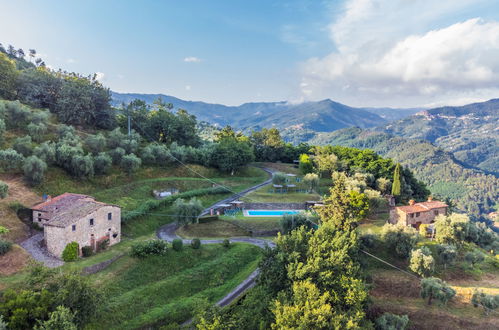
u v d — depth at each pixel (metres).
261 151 159.62
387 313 50.12
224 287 55.38
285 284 45.44
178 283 53.38
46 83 122.00
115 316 43.53
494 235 81.19
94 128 119.50
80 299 38.12
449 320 51.12
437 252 63.12
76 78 122.81
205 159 118.50
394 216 79.75
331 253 45.41
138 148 109.31
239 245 67.88
